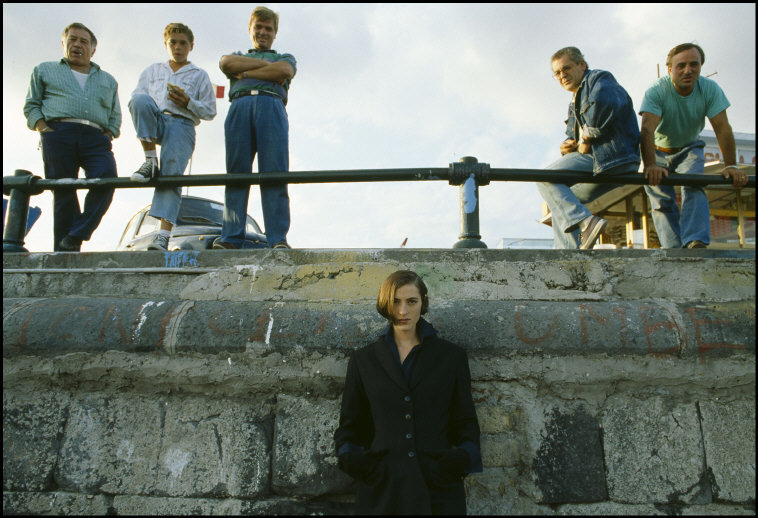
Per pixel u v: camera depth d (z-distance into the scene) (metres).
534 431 2.41
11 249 3.34
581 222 3.29
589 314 2.49
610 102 3.13
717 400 2.46
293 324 2.50
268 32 3.79
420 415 2.06
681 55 3.32
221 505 2.36
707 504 2.34
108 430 2.51
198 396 2.54
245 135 3.53
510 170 3.27
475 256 2.81
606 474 2.36
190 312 2.59
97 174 3.66
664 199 3.55
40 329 2.54
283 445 2.41
